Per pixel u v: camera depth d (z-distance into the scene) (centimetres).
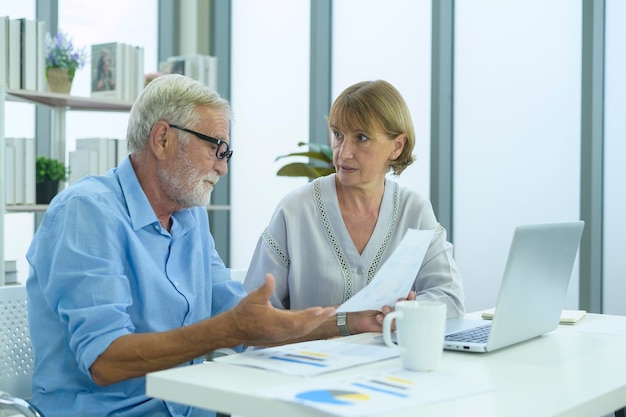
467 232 375
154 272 160
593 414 106
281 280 194
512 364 129
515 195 359
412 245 137
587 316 193
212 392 106
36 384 157
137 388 157
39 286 157
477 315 196
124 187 163
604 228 335
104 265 146
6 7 421
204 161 163
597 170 332
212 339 133
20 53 317
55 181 339
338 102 187
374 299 140
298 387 105
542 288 149
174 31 468
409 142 192
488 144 367
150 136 162
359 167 185
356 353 132
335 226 192
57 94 331
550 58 346
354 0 410
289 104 441
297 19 436
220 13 462
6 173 317
